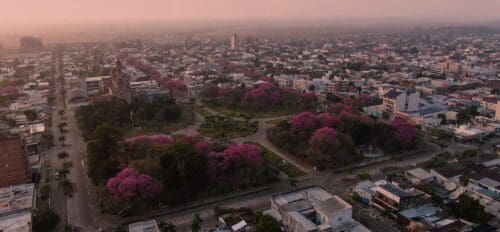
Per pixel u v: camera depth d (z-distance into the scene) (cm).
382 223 19362
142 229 17500
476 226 18300
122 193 19762
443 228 17838
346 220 18625
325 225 17800
